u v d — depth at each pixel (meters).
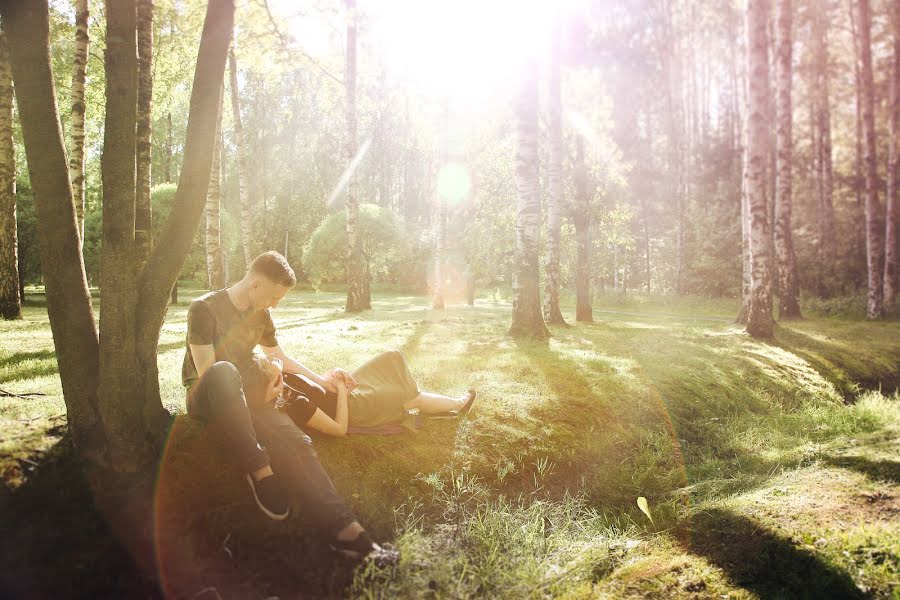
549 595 2.86
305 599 2.68
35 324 11.14
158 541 2.89
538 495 4.06
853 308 20.17
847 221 28.83
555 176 13.40
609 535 3.64
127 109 3.44
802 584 2.71
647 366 7.54
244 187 17.70
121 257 3.42
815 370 9.19
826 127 26.58
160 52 14.85
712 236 30.86
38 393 4.33
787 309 17.05
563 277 18.89
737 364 8.51
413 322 13.20
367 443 3.86
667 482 4.53
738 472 4.81
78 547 2.73
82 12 9.86
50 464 3.12
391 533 3.29
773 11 25.05
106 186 3.42
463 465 4.01
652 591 2.79
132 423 3.39
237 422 2.98
